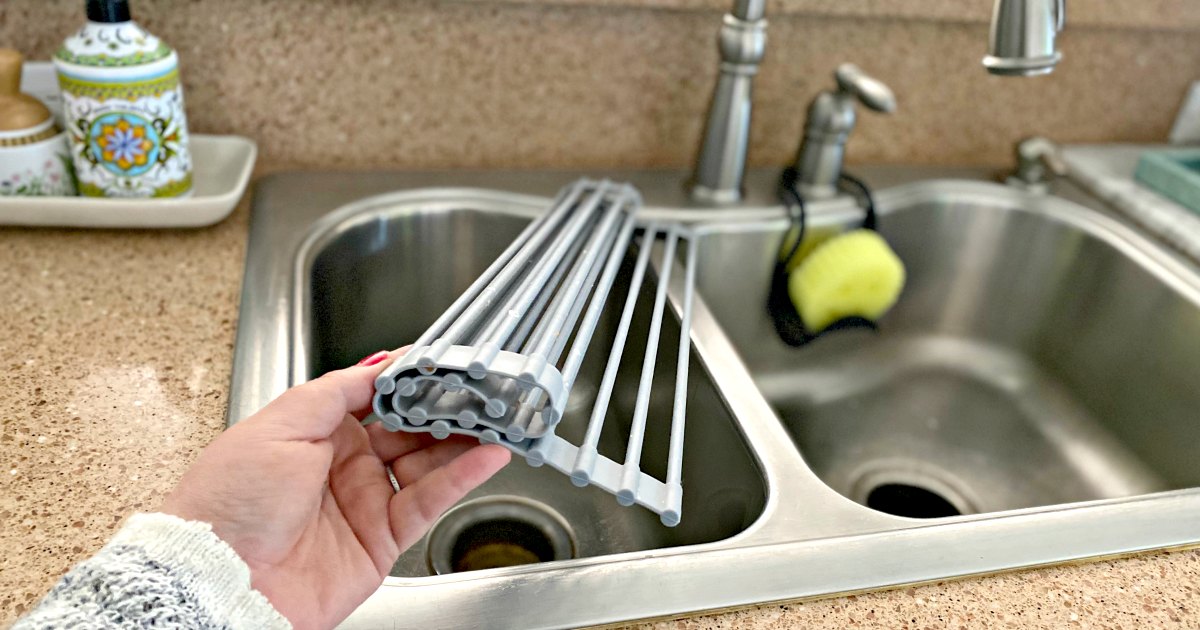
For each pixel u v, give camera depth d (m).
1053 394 0.97
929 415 0.96
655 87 0.94
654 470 0.73
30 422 0.53
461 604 0.44
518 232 0.88
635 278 0.71
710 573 0.47
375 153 0.91
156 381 0.58
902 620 0.45
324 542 0.43
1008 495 0.87
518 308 0.51
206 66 0.83
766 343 0.97
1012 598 0.47
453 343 0.45
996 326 1.03
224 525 0.40
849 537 0.50
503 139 0.94
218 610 0.37
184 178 0.76
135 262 0.71
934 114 1.04
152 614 0.35
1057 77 1.06
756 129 1.00
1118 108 1.10
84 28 0.69
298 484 0.41
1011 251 1.00
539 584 0.45
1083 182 1.02
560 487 0.77
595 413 0.49
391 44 0.85
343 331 0.83
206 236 0.76
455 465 0.44
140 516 0.39
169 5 0.79
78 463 0.50
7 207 0.70
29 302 0.64
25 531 0.45
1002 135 1.08
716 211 0.89
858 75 0.84
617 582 0.46
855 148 1.05
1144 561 0.51
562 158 0.96
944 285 1.03
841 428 0.94
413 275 0.88
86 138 0.71
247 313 0.65
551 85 0.91
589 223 0.79
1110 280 0.91
